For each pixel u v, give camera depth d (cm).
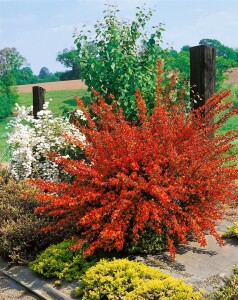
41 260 559
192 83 747
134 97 811
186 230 582
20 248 596
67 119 871
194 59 740
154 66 852
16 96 3600
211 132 668
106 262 514
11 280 558
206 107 715
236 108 665
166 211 570
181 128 650
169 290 444
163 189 559
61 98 3844
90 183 616
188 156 605
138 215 570
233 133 642
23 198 720
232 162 891
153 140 631
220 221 684
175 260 558
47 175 840
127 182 565
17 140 834
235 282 455
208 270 526
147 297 443
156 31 855
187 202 603
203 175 597
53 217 650
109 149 620
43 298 503
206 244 557
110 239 559
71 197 606
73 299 484
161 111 648
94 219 547
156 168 568
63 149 814
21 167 847
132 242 569
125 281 473
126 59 817
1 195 753
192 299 439
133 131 635
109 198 586
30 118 905
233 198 629
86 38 858
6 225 651
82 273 525
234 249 585
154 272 486
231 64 2264
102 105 706
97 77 841
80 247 538
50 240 614
